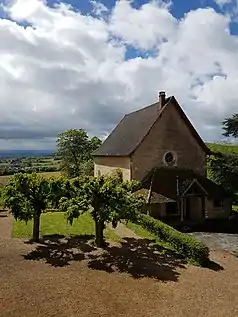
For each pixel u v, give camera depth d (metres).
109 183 18.52
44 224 24.45
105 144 37.66
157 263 17.22
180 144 31.48
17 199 19.36
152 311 12.25
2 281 14.15
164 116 30.67
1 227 23.50
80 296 13.10
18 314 11.51
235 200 36.50
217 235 24.61
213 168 37.84
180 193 27.64
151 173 29.69
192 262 17.72
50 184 19.69
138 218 19.41
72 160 62.97
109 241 20.61
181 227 26.73
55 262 16.66
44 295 13.02
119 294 13.47
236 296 13.88
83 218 26.81
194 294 13.84
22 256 17.33
